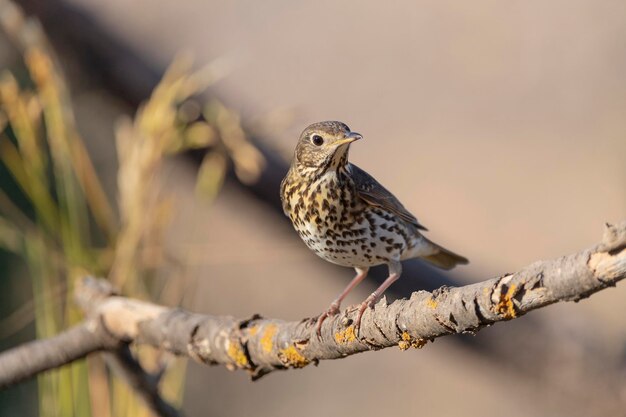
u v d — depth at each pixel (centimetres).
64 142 920
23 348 904
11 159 976
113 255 940
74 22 1030
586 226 2022
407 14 2300
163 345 871
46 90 909
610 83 1816
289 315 1973
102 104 1111
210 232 1478
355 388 2103
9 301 1264
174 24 2020
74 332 900
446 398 2080
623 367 1227
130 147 934
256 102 2183
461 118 2220
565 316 1263
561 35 2028
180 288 964
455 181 2175
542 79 2092
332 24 2312
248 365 805
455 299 596
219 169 1012
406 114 2233
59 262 951
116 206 1363
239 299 1962
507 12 2194
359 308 716
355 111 2253
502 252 2069
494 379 1361
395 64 2280
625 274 520
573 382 1218
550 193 2073
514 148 2138
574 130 2045
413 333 638
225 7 2180
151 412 917
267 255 1409
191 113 1012
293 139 1302
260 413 1941
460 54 2233
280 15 2269
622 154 1786
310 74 2245
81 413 909
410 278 1173
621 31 1747
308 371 2095
